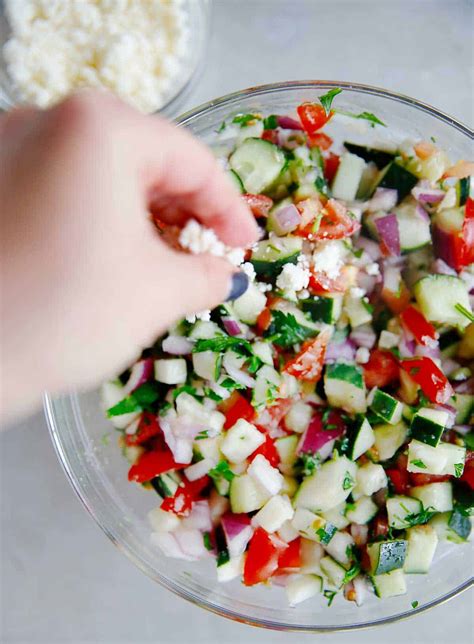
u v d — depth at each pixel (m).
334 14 0.35
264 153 0.29
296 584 0.30
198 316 0.28
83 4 0.35
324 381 0.29
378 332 0.30
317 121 0.30
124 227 0.20
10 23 0.35
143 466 0.30
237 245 0.24
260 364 0.29
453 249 0.30
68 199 0.20
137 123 0.21
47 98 0.34
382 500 0.30
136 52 0.34
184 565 0.31
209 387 0.29
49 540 0.35
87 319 0.20
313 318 0.29
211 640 0.34
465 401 0.30
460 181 0.30
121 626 0.35
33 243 0.20
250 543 0.29
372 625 0.30
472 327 0.30
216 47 0.35
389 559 0.29
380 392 0.29
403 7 0.35
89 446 0.32
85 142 0.20
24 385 0.21
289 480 0.30
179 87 0.35
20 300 0.20
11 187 0.21
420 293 0.29
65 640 0.35
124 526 0.32
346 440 0.29
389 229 0.30
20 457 0.35
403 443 0.29
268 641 0.34
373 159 0.31
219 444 0.29
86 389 0.31
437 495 0.29
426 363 0.29
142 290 0.21
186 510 0.30
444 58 0.35
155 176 0.22
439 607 0.34
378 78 0.35
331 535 0.29
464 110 0.35
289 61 0.35
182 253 0.22
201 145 0.22
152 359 0.29
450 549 0.31
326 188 0.30
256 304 0.29
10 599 0.35
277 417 0.30
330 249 0.28
